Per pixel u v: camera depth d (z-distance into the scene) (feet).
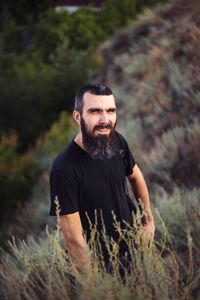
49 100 52.29
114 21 71.41
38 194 31.78
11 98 50.96
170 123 25.07
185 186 19.54
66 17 71.46
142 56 34.12
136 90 31.83
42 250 14.83
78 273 9.95
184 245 13.98
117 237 10.55
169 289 10.39
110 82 37.35
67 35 69.00
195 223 14.40
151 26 37.91
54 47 68.59
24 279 11.34
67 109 52.37
